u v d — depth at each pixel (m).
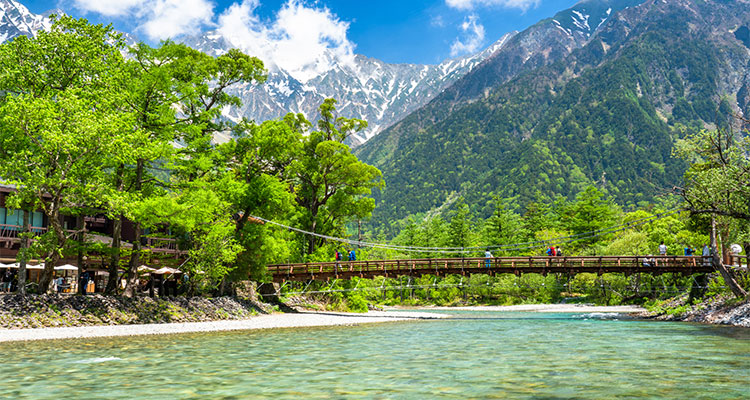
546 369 12.87
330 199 53.59
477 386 10.52
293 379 11.48
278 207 39.38
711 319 32.38
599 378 11.44
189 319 31.06
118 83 27.81
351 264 43.97
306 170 51.16
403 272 43.88
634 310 57.44
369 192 54.34
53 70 26.48
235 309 36.38
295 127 53.81
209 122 36.47
